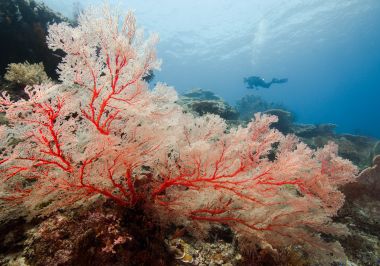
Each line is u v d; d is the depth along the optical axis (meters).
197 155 2.53
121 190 2.81
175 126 3.09
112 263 2.40
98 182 2.59
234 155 3.08
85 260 2.31
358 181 5.23
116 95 2.37
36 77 5.75
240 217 3.12
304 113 121.50
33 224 2.60
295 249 3.79
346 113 112.38
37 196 2.38
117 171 2.65
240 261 3.19
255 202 3.02
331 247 3.14
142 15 35.12
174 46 47.75
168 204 2.87
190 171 2.77
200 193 2.88
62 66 2.16
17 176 2.58
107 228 2.51
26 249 2.32
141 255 2.62
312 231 4.05
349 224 4.74
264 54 54.94
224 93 98.81
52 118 2.13
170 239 3.27
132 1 32.09
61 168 2.49
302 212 3.25
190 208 2.93
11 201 2.53
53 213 2.65
